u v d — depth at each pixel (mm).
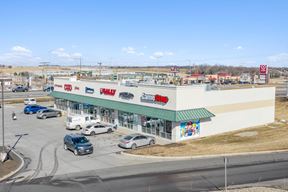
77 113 66500
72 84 67500
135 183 28062
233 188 26203
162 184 27688
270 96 56812
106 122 57562
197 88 45844
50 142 44844
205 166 33000
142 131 49875
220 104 49031
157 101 46594
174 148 40500
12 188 27125
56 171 32000
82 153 37906
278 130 50938
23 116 66688
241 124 52344
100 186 27422
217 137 46906
